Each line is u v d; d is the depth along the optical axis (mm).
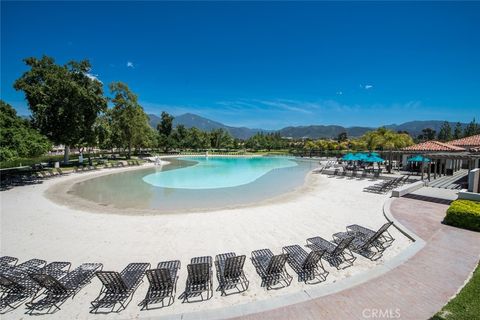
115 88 41469
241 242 8383
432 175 24453
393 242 8250
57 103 23594
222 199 15539
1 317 4727
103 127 32781
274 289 5668
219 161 48719
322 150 65250
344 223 10375
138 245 8141
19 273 6188
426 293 5320
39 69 23594
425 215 11062
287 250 7457
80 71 25938
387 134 38750
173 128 81625
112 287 5199
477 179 12805
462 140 30484
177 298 5359
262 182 22547
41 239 8656
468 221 9242
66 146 29984
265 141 90625
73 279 5766
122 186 20062
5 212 12109
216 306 5121
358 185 19906
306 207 13047
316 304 4996
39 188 18594
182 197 16078
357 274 6070
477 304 4777
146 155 57062
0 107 22297
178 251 7688
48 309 4961
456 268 6363
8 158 16719
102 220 10812
